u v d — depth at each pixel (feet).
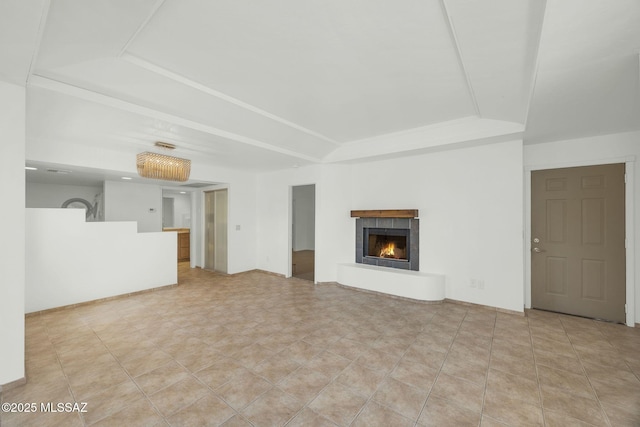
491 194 12.26
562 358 8.11
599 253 11.18
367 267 15.49
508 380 7.04
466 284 12.89
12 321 6.61
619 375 7.26
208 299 13.96
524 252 12.59
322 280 16.84
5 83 6.50
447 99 9.25
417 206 14.35
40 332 9.93
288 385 6.82
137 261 14.97
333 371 7.43
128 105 8.61
